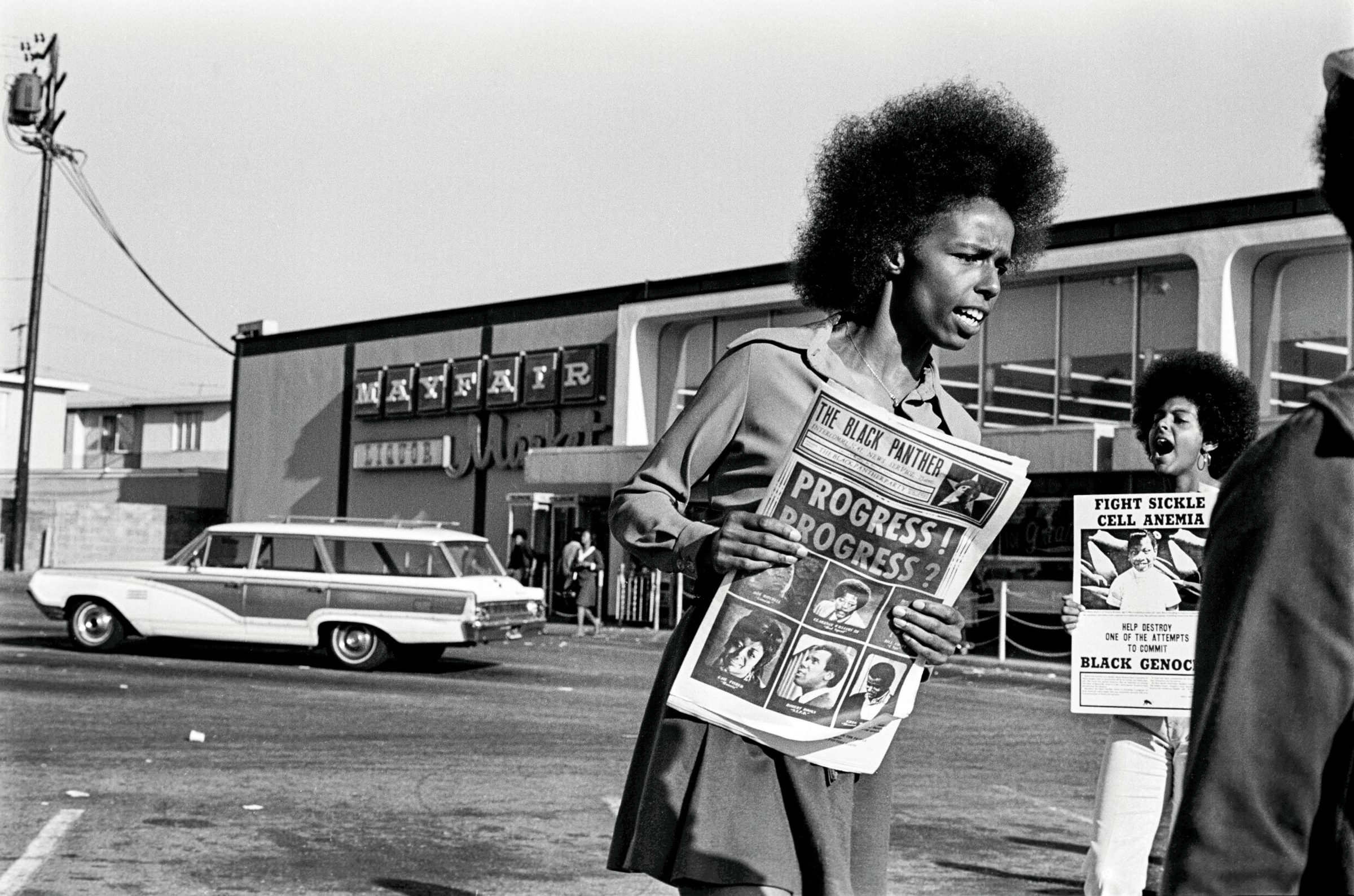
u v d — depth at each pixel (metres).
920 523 2.67
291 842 7.05
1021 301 23.30
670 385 29.20
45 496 51.72
